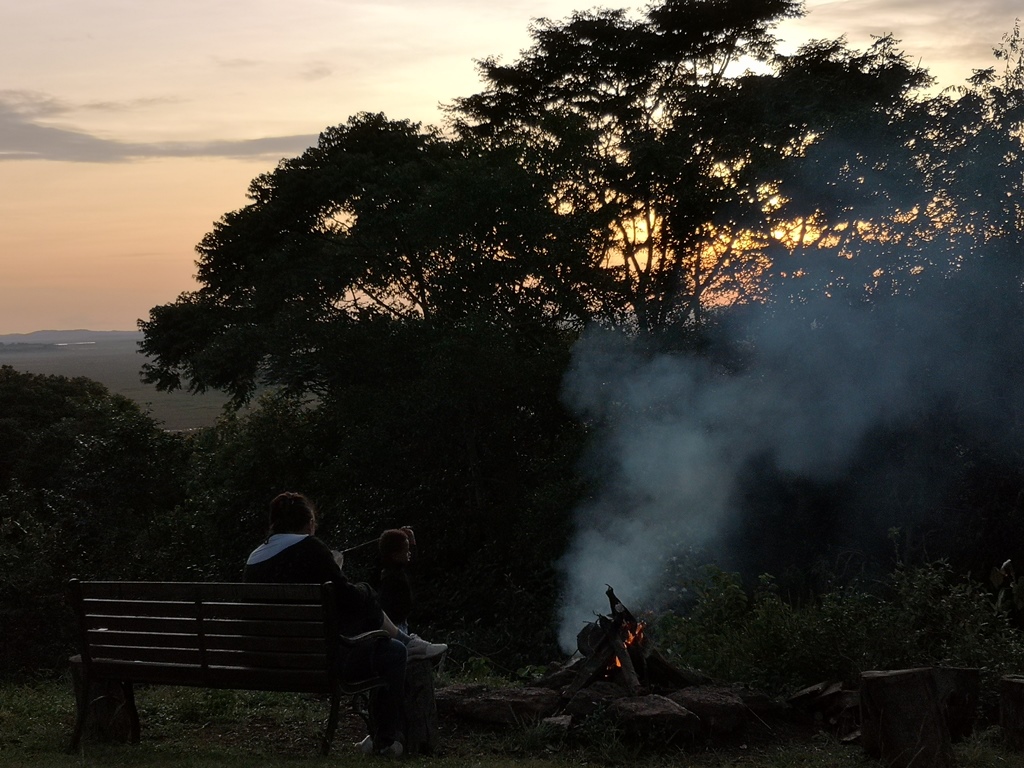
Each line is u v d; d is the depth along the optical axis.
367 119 36.59
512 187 27.06
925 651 6.79
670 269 30.25
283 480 30.53
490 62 34.53
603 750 5.49
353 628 5.47
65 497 23.22
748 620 7.80
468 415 26.11
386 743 5.44
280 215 34.66
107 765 5.10
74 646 12.52
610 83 33.91
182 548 23.91
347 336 27.36
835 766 5.16
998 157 21.31
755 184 26.03
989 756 5.32
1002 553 20.73
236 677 5.39
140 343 36.41
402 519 26.73
